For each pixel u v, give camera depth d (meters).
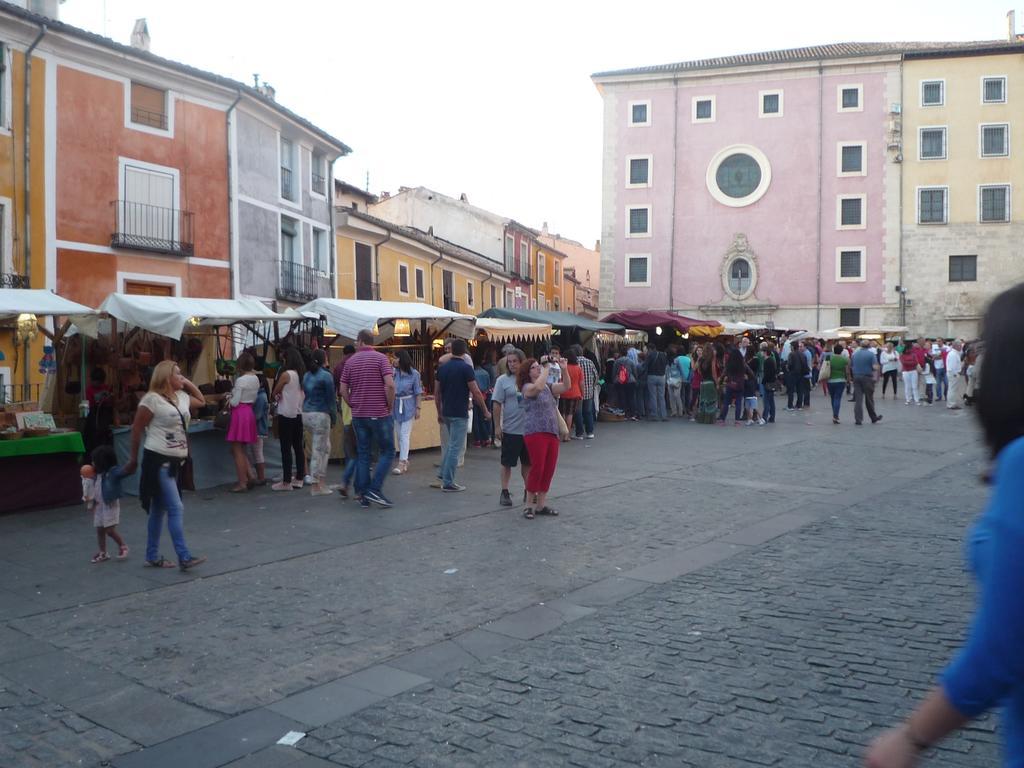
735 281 49.34
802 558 7.08
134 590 6.45
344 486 10.44
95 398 11.79
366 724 4.04
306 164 29.00
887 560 6.93
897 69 46.78
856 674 4.50
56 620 5.73
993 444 1.54
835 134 47.69
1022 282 1.56
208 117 23.88
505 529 8.44
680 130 50.00
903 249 46.84
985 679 1.40
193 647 5.18
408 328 15.84
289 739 3.89
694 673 4.57
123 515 9.47
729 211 49.28
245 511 9.59
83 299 20.64
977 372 1.57
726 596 6.02
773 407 19.72
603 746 3.74
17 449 9.52
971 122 46.06
